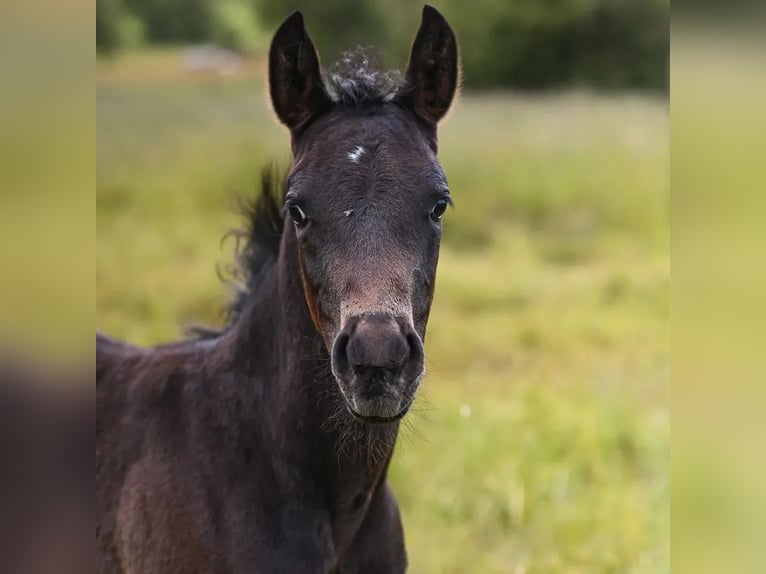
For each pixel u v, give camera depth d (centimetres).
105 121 1519
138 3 2862
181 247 951
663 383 638
